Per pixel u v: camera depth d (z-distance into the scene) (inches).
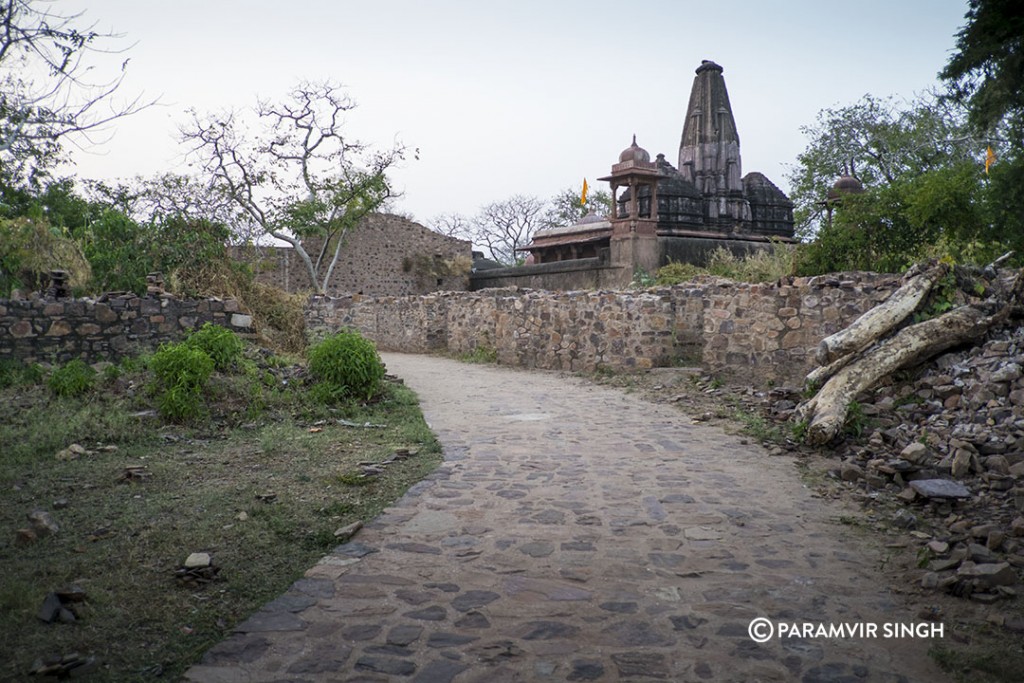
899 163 1466.5
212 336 405.4
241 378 392.2
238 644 145.4
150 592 168.6
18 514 220.8
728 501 237.5
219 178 1327.5
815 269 716.7
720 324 490.3
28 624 152.8
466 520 217.6
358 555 190.9
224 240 747.4
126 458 285.0
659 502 235.6
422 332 824.3
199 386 354.3
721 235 1125.7
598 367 554.6
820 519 221.6
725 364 487.2
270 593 169.5
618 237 1063.0
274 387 399.2
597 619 156.0
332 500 235.8
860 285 427.8
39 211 585.6
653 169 1056.8
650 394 452.8
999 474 250.7
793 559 189.9
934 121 1438.2
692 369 487.8
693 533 207.3
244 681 132.4
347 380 408.8
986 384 321.1
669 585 173.0
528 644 145.6
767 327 466.0
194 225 719.1
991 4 541.3
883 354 345.4
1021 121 643.5
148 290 513.3
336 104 1363.2
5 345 433.1
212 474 265.9
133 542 197.3
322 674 134.7
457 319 771.4
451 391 485.7
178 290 656.4
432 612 159.2
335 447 309.1
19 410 341.7
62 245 594.2
